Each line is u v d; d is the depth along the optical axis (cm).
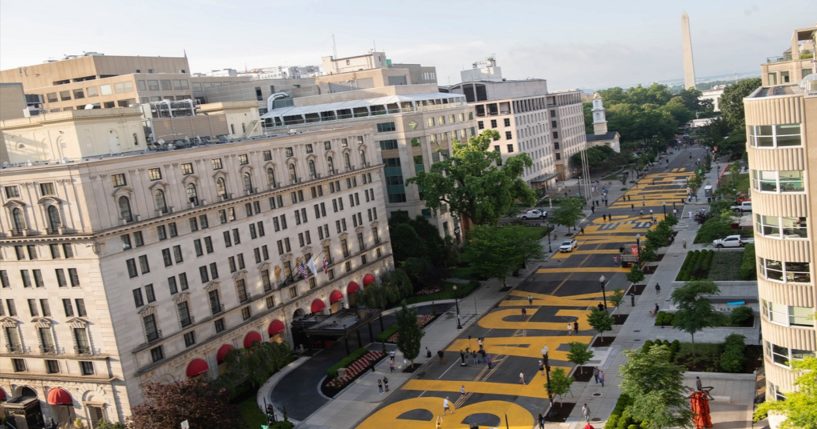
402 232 11456
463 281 10950
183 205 7538
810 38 6256
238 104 9931
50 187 6694
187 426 5328
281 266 8881
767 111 4528
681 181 18088
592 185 19312
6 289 7300
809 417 3475
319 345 8819
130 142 8088
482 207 11019
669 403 4919
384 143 12544
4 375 7406
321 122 12975
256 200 8538
